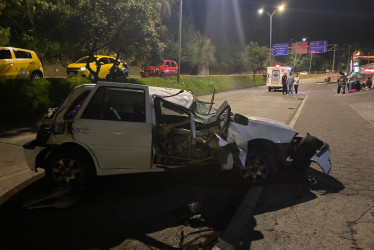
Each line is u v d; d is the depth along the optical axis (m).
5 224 3.73
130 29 13.23
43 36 21.47
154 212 4.01
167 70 25.53
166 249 3.18
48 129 4.70
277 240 3.30
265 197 4.43
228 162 4.50
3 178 5.29
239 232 3.45
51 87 12.05
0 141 7.98
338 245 3.17
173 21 38.41
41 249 3.19
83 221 3.79
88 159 4.61
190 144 4.44
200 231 3.52
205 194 4.57
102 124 4.45
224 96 23.53
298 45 53.88
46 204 4.26
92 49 13.83
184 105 5.06
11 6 13.75
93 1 12.39
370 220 3.68
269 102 18.84
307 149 4.80
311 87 40.19
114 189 4.78
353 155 6.50
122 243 3.30
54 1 14.16
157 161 4.53
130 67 32.31
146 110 4.49
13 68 13.38
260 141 4.94
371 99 17.94
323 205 4.12
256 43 48.25
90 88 4.59
